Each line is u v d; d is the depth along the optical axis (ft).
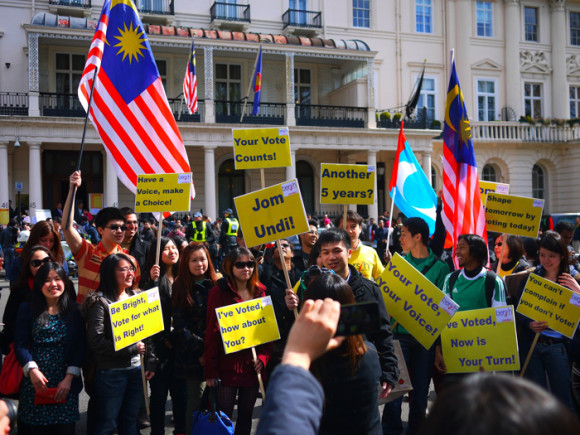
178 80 90.68
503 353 13.08
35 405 13.14
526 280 16.08
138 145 22.85
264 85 96.68
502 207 18.45
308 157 96.68
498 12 109.91
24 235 54.34
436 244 24.36
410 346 15.58
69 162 84.43
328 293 9.53
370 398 9.39
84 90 22.97
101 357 13.52
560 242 15.87
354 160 98.68
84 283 17.26
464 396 3.44
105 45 23.22
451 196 24.02
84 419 18.79
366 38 102.83
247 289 15.21
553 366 15.03
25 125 73.10
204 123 80.33
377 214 98.37
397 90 104.68
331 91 100.68
